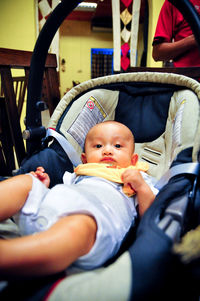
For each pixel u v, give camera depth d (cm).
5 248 35
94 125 95
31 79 73
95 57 525
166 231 41
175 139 75
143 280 33
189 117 72
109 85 98
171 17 133
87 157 85
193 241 37
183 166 61
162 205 49
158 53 137
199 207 53
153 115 92
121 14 228
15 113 101
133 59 242
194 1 118
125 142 84
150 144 90
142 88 96
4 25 258
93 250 45
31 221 51
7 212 52
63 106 92
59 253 38
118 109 99
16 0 253
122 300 32
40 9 251
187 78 82
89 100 94
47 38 68
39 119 78
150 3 256
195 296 40
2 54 95
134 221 67
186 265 35
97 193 61
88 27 513
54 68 118
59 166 82
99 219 48
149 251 36
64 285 35
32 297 35
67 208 49
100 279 34
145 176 77
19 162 102
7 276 35
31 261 36
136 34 235
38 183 57
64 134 87
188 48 122
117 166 79
